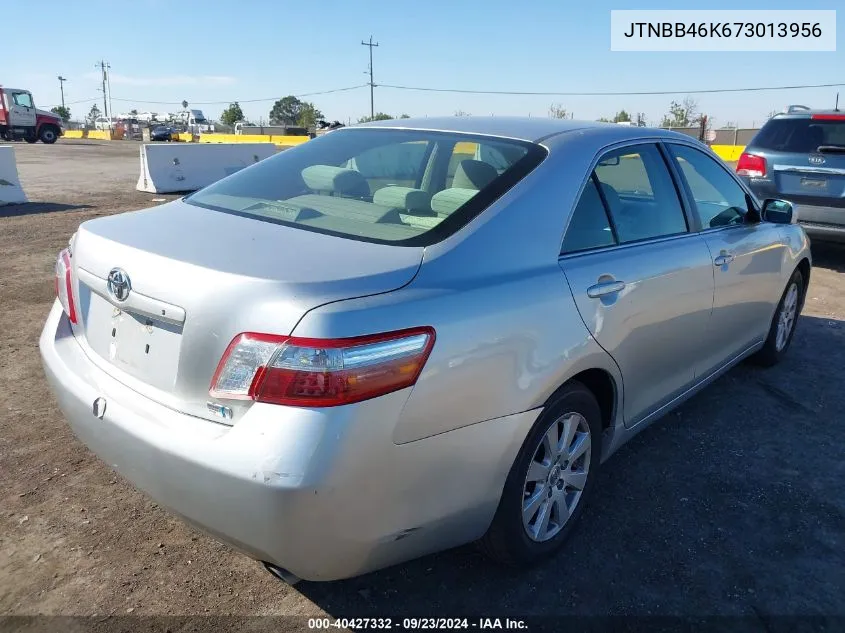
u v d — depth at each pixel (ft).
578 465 9.37
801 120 25.52
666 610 8.32
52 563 8.77
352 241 7.68
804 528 9.99
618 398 9.71
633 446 12.28
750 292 13.19
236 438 6.31
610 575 8.91
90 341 8.40
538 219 8.45
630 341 9.52
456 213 8.09
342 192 9.54
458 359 6.98
